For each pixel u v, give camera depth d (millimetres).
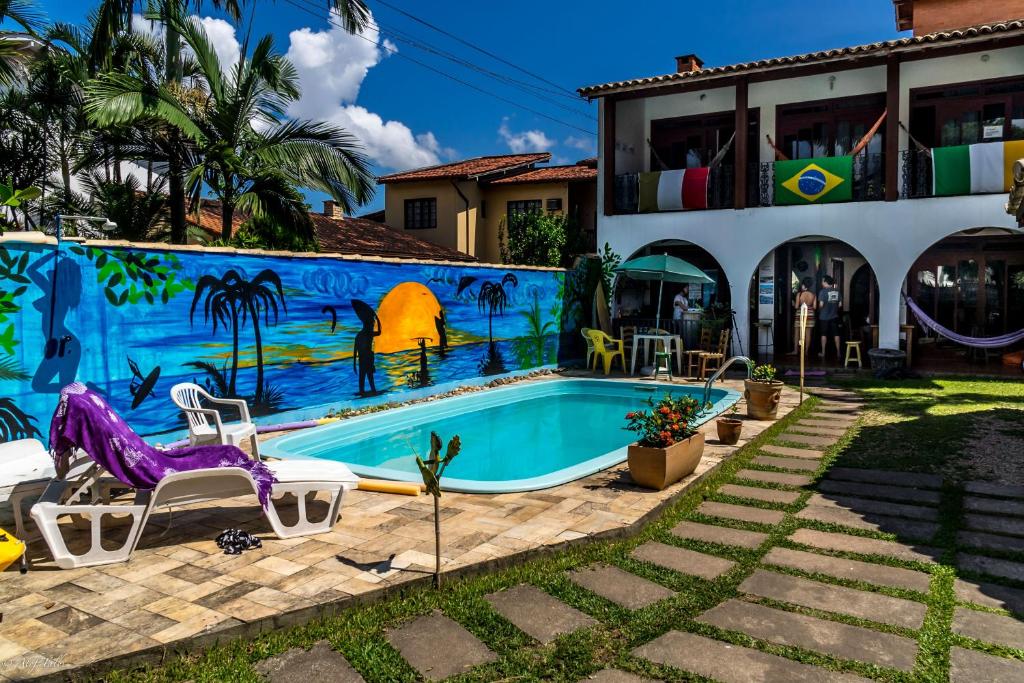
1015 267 15703
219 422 6301
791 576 4277
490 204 25469
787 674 3156
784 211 15102
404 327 11047
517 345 13922
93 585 3965
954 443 7648
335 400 9836
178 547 4590
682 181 16047
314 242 15461
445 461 4125
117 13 12758
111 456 4395
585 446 9039
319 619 3666
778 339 17688
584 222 24125
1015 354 14422
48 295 6547
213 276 8109
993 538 4863
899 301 14227
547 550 4574
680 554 4684
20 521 4492
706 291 17984
